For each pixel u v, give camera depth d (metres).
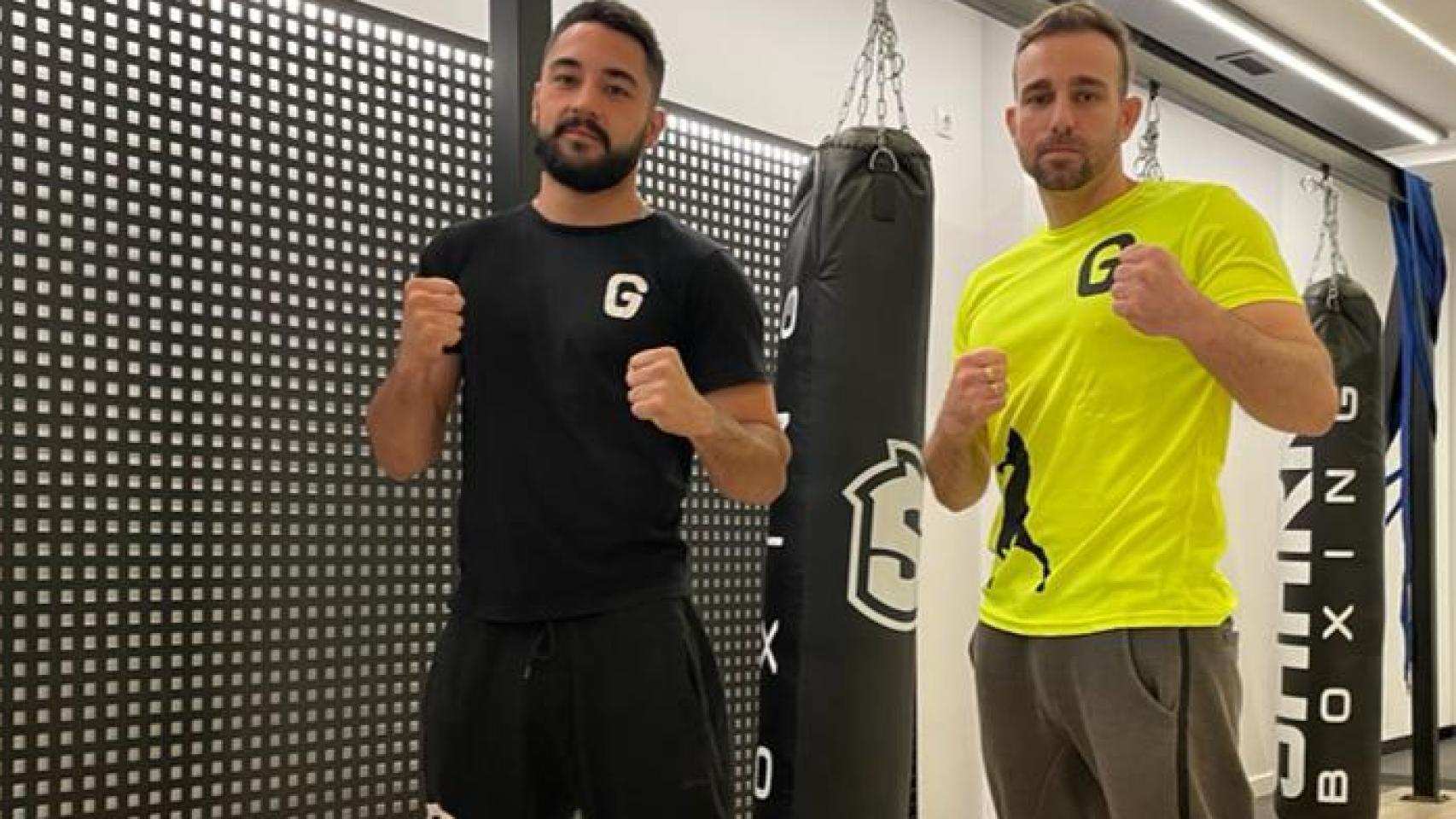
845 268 2.39
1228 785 2.10
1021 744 2.26
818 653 2.28
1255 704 6.09
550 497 1.75
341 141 2.88
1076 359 2.20
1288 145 4.43
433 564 2.98
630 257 1.83
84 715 2.49
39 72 2.50
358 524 2.87
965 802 4.70
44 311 2.49
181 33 2.67
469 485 1.82
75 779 2.47
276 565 2.75
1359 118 5.38
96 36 2.57
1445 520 8.46
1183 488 2.11
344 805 2.81
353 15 2.91
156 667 2.58
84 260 2.54
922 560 4.57
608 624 1.74
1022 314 2.33
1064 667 2.14
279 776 2.72
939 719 4.62
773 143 3.83
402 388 1.80
